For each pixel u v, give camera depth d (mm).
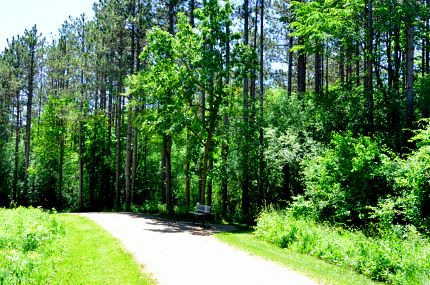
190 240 13625
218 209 24859
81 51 45219
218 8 21719
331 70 47469
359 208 15336
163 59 22000
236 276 8688
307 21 20953
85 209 40094
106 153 43531
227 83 22953
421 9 18797
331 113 21703
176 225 18688
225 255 10992
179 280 8312
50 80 53531
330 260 10805
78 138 43844
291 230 13250
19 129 56219
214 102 21766
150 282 8086
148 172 42500
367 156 16016
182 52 21953
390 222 13516
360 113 20781
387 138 18656
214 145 23594
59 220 17984
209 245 12609
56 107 42406
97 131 44000
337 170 16906
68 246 12023
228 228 18094
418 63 30562
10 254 9008
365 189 16031
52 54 45219
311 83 43562
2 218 14484
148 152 43969
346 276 9172
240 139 22672
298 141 21672
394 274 9117
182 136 24500
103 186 43969
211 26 21547
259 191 24031
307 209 16656
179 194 38031
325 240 11828
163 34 21891
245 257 10766
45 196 43438
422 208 13672
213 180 26797
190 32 21891
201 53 21391
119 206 35469
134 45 33531
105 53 35969
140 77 26344
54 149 44312
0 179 46438
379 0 20141
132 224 18453
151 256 10609
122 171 42438
